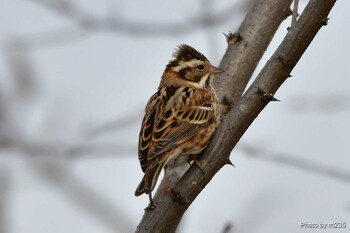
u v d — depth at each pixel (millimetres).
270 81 8891
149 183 10648
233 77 12344
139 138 11914
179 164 11648
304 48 8664
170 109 12047
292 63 8750
